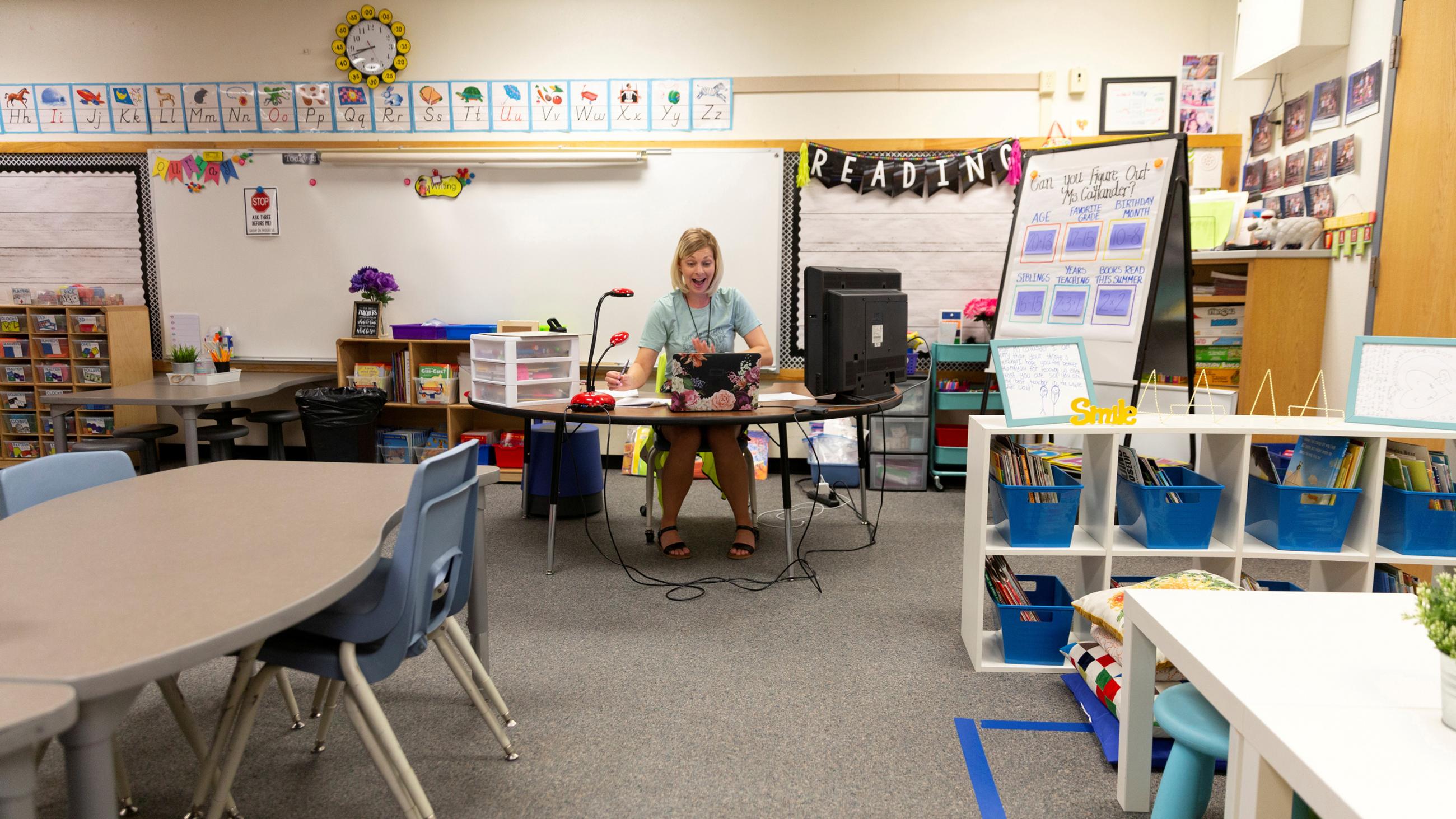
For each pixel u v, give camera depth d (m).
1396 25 3.05
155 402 3.96
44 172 4.96
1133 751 1.62
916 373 4.61
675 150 4.74
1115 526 2.54
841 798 1.71
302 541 1.39
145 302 5.05
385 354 5.08
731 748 1.90
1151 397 3.87
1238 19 4.04
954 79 4.57
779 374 4.85
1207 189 4.45
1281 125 4.00
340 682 1.97
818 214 4.72
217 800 1.45
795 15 4.62
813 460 4.52
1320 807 0.82
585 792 1.73
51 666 0.91
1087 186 3.13
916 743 1.93
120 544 1.37
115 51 4.86
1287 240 3.57
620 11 4.68
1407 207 2.97
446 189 4.85
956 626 2.62
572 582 3.03
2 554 1.31
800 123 4.69
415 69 4.79
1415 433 2.13
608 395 2.92
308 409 4.38
